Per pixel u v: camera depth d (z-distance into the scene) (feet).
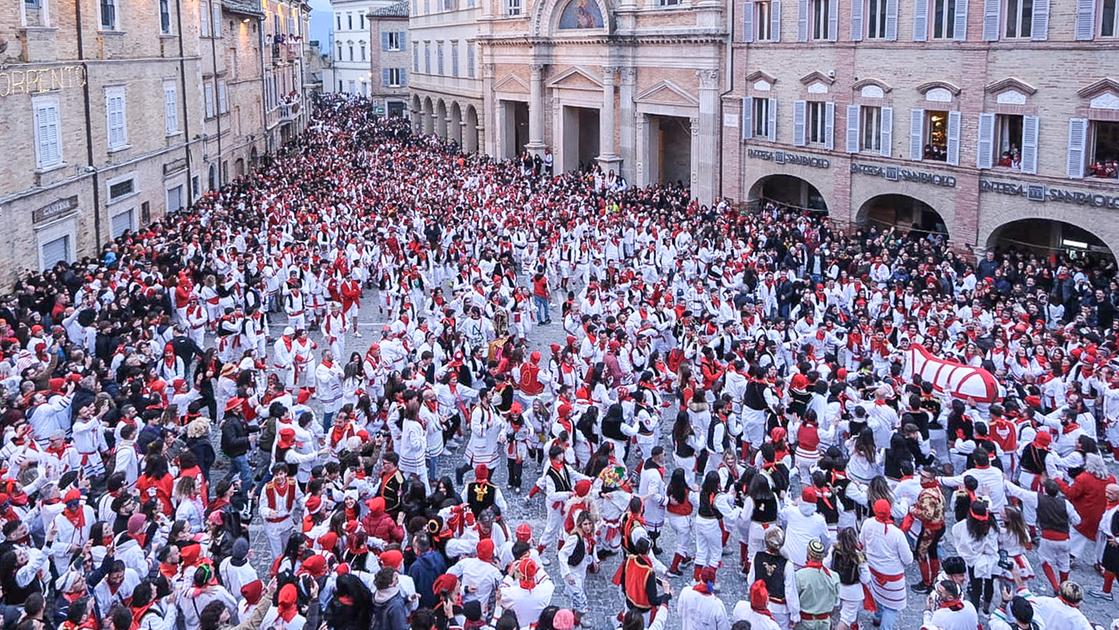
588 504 46.39
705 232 120.57
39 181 97.91
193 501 45.68
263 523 54.65
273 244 108.99
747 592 48.88
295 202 141.28
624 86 172.86
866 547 42.45
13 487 45.27
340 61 454.81
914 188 120.98
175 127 144.25
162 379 64.69
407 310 85.30
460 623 38.65
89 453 52.44
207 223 122.93
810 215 141.69
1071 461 52.42
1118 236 98.48
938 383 64.59
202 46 162.40
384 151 229.86
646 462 50.11
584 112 205.36
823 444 57.67
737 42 146.20
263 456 61.41
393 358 71.31
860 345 77.05
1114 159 99.55
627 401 59.21
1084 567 52.65
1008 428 55.47
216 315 91.30
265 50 225.35
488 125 223.10
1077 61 99.55
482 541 39.88
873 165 125.49
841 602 41.09
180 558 38.52
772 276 97.81
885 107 122.52
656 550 51.19
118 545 39.93
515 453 60.85
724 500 45.19
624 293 93.91
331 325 84.43
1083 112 99.71
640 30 165.48
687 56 154.10
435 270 112.16
